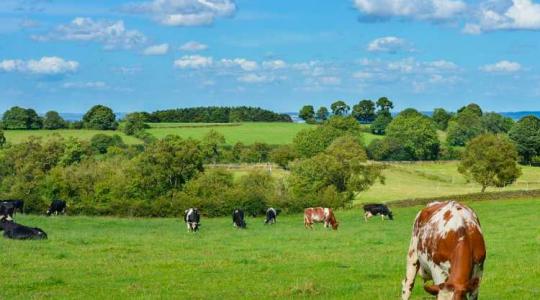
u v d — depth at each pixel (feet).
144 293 62.75
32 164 278.46
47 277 69.62
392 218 187.62
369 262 83.30
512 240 111.04
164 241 107.24
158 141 270.46
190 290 64.80
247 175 270.46
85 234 119.44
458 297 39.52
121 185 257.14
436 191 318.24
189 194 248.52
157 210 212.02
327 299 59.82
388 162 448.24
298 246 102.58
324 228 154.71
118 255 87.97
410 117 522.88
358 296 61.00
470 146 291.17
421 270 47.34
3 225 104.27
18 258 82.89
